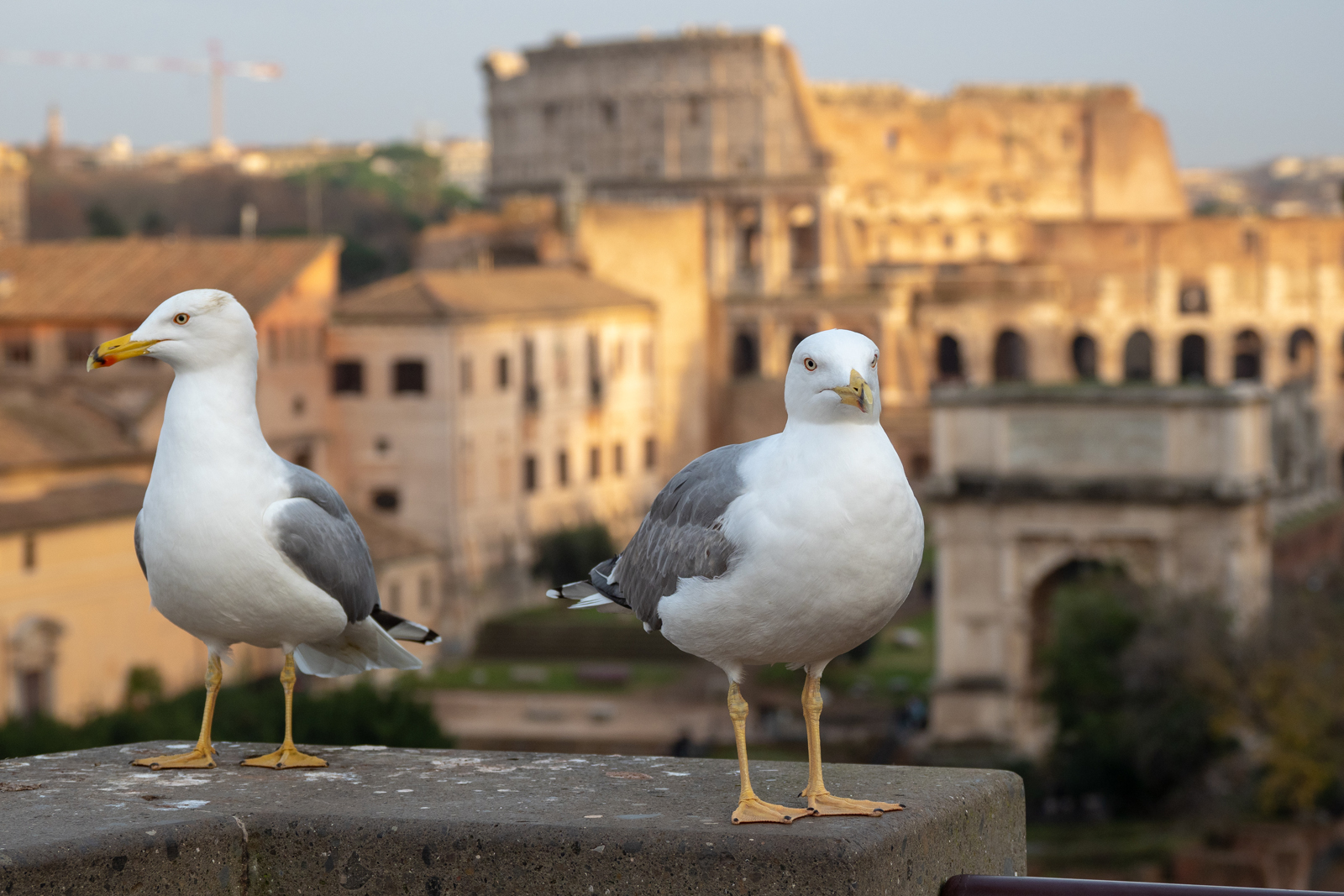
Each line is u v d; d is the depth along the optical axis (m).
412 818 7.01
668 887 6.68
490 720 64.69
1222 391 46.91
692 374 112.38
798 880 6.54
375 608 8.79
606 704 66.81
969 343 136.88
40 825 6.93
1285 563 79.62
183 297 8.18
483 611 83.69
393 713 42.84
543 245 109.94
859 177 161.88
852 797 7.34
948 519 49.84
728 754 58.16
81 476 62.97
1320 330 149.75
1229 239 149.50
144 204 183.75
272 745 8.80
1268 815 39.94
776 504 7.06
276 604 8.22
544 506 91.69
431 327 83.25
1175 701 41.97
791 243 151.12
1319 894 6.66
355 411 84.31
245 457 8.23
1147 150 173.00
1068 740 44.69
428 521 83.69
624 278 108.19
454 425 83.69
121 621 55.78
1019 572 49.28
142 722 42.28
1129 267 149.62
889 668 69.81
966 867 7.36
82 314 78.81
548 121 154.38
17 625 51.62
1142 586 45.12
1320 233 149.62
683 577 7.27
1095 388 48.31
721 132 142.88
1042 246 150.25
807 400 7.10
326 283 84.25
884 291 129.50
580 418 95.69
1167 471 47.47
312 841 7.07
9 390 71.00
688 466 7.59
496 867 6.88
